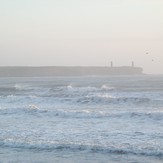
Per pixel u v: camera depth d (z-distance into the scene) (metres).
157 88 63.66
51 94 48.09
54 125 23.27
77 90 54.75
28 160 15.11
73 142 17.34
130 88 63.31
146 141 17.52
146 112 26.27
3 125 23.45
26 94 51.31
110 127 22.11
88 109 32.75
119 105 35.75
